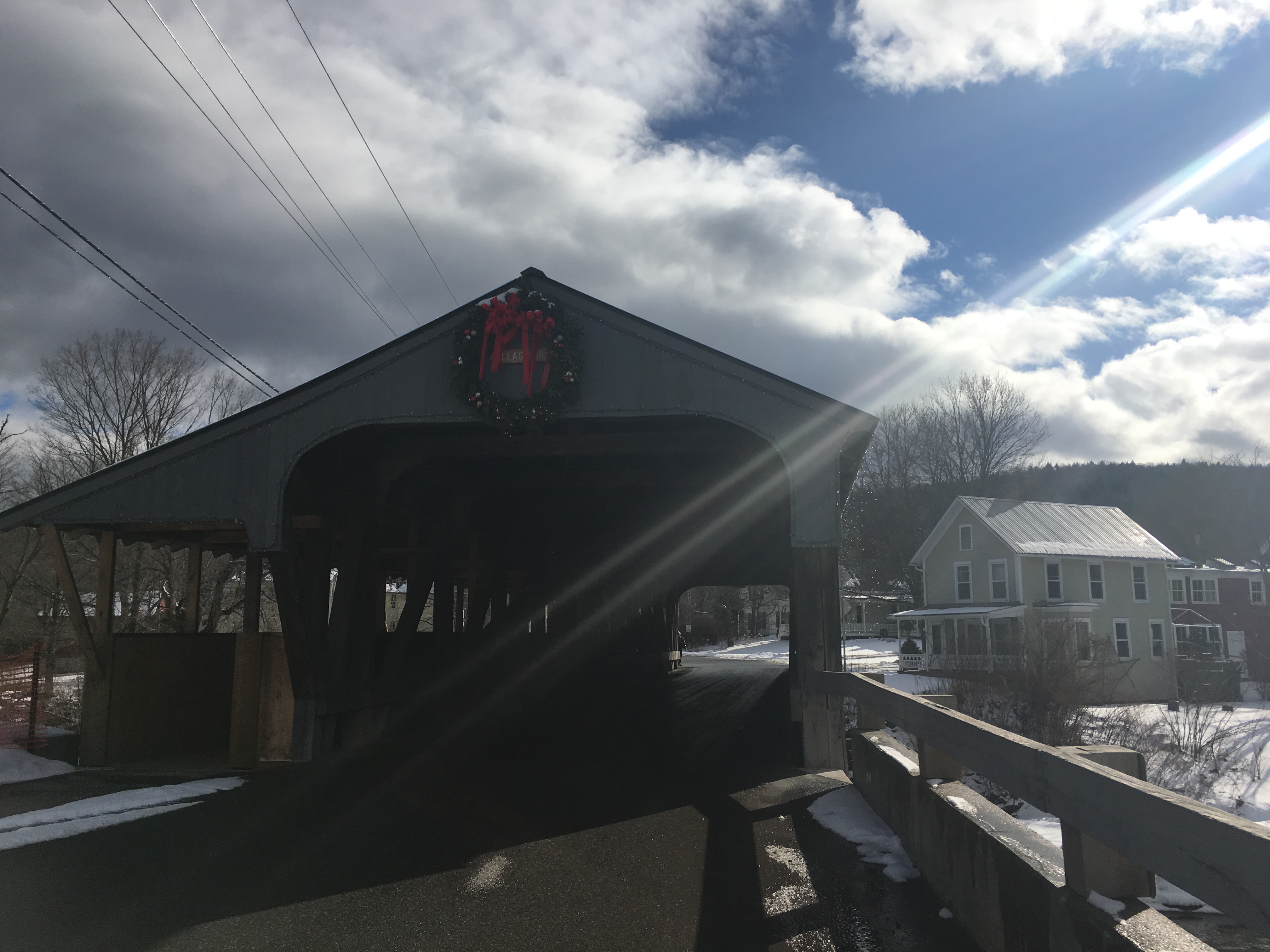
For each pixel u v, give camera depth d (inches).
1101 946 101.0
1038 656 594.2
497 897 181.3
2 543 711.7
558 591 701.9
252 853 214.4
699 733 453.4
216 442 351.6
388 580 607.5
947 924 163.3
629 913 171.9
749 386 344.2
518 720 498.0
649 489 542.3
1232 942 218.2
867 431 349.4
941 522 1409.9
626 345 348.8
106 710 352.5
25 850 217.3
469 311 350.6
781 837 229.8
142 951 151.3
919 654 1552.7
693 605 2682.1
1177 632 1480.1
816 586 344.8
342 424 350.3
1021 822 155.5
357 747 387.5
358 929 162.9
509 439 393.7
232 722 343.6
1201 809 85.6
